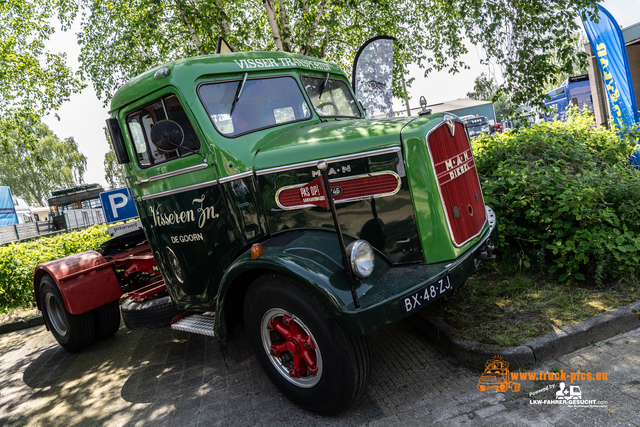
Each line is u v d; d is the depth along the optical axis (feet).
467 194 10.30
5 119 35.53
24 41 36.65
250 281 10.23
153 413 10.66
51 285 15.39
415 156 8.99
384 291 8.37
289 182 9.93
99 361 14.97
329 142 9.68
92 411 11.39
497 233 11.58
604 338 9.89
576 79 60.49
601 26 22.71
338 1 26.18
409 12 30.68
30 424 11.35
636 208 13.35
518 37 21.08
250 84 11.53
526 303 11.70
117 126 12.48
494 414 8.02
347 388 8.41
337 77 14.25
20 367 15.88
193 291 12.14
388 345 11.66
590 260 12.91
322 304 8.45
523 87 21.70
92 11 31.99
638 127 20.63
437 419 8.21
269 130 11.28
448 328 10.85
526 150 18.21
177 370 13.01
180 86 10.56
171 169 11.34
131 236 18.47
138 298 14.16
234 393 10.87
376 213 9.34
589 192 13.17
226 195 10.41
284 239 9.63
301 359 9.15
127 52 31.60
